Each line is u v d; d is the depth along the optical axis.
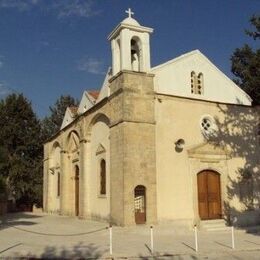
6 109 41.78
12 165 39.06
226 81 24.94
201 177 22.86
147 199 20.66
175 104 22.62
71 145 31.09
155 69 22.66
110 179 21.94
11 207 40.97
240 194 23.84
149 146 21.17
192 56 24.08
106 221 23.08
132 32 22.36
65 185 31.25
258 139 25.25
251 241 17.44
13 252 13.82
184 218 21.61
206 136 23.33
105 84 26.31
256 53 26.67
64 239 17.22
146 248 15.15
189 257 13.70
